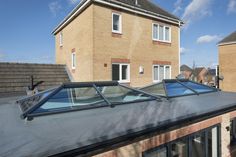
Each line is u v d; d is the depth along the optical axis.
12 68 14.09
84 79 13.70
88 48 13.16
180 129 4.97
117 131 3.60
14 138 3.24
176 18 17.70
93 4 12.78
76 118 4.34
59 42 18.91
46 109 4.62
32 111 4.37
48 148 2.87
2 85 12.76
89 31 13.04
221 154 6.52
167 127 4.45
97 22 12.94
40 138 3.24
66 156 2.92
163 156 4.59
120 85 6.90
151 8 16.92
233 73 26.11
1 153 2.71
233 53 26.09
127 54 14.38
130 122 4.13
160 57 16.44
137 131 3.76
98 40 12.96
